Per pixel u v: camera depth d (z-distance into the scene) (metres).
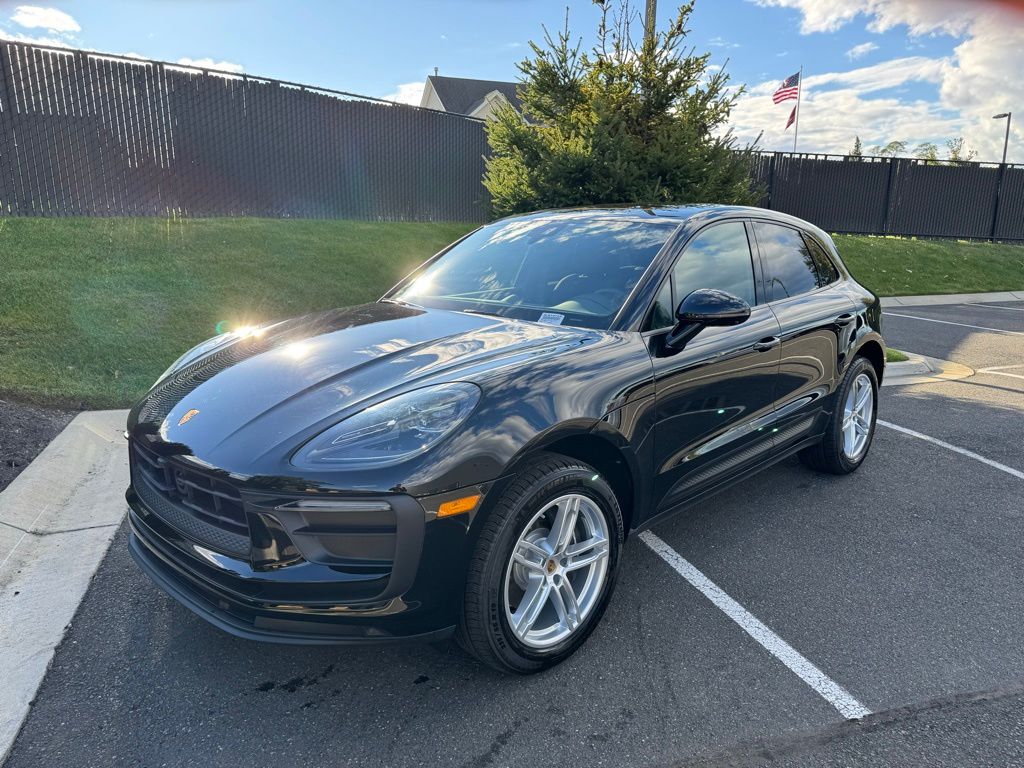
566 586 2.46
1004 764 2.01
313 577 1.99
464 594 2.16
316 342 2.81
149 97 9.06
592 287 3.04
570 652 2.49
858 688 2.37
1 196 8.11
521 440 2.18
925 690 2.36
